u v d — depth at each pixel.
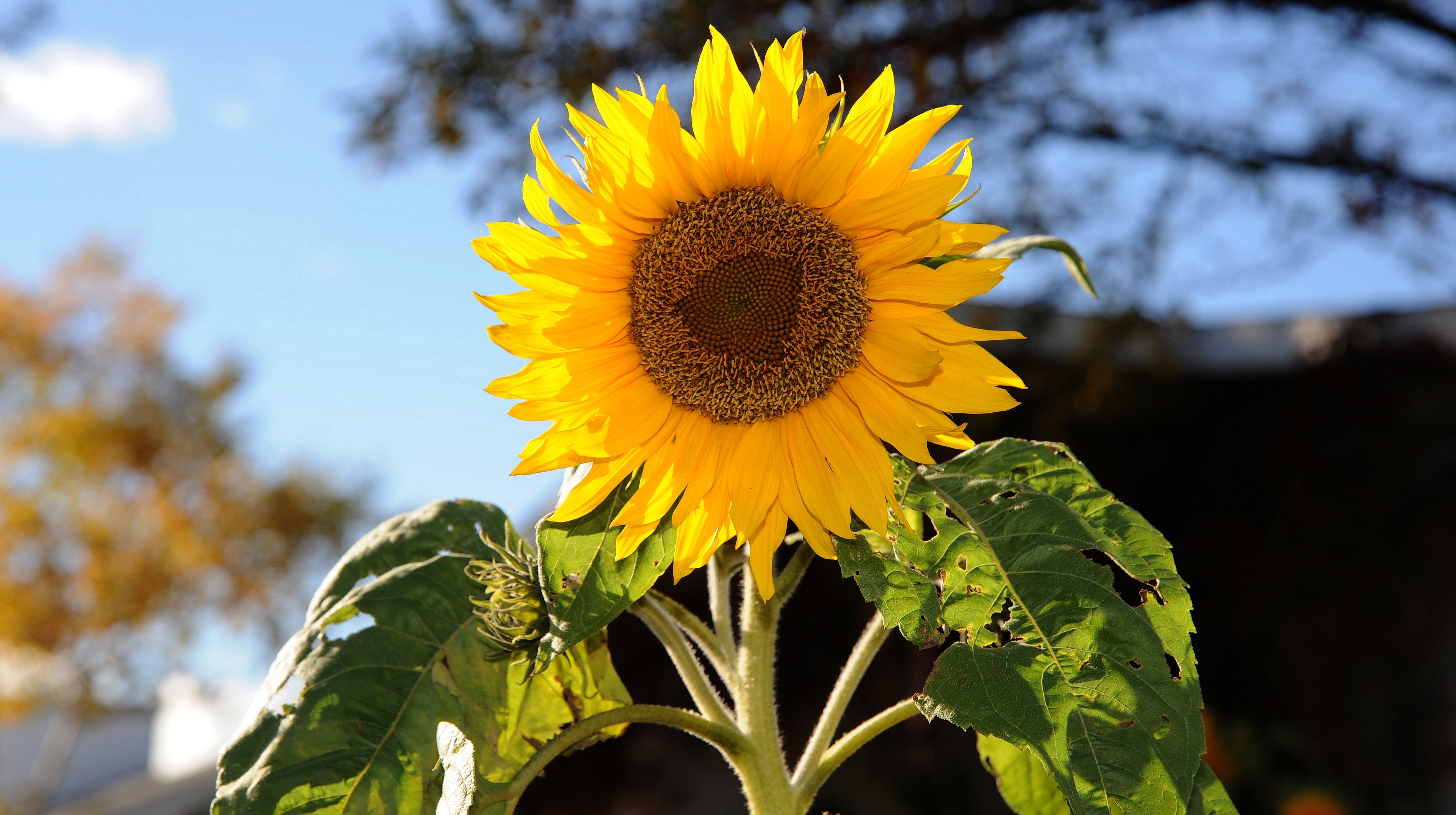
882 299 1.92
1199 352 8.66
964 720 1.53
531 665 1.80
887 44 10.13
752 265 1.92
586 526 1.77
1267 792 7.45
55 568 25.95
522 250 1.80
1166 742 1.48
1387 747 7.82
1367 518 8.27
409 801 1.72
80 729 24.97
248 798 1.66
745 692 1.89
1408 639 8.02
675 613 1.98
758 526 1.87
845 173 1.88
